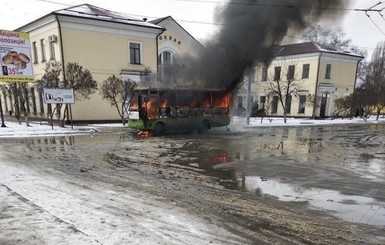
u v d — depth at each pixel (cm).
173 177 730
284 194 610
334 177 754
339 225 459
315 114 3344
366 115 3522
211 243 376
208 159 964
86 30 2181
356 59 3591
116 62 2348
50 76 1800
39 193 548
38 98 2436
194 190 625
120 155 1010
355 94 3416
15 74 1680
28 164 834
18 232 370
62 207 474
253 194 606
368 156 1073
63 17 2062
